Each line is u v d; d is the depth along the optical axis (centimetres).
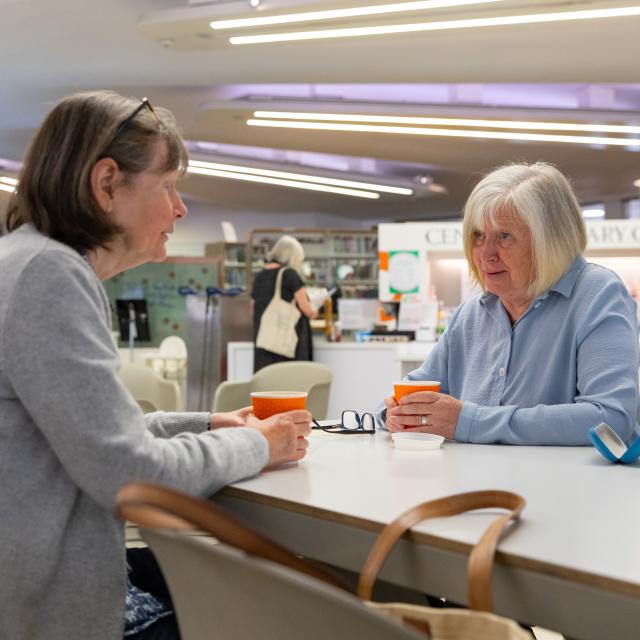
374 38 537
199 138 998
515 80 730
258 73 732
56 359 103
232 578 66
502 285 176
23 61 703
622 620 70
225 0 508
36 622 104
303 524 101
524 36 591
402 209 1546
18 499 104
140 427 108
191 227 1571
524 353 177
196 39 564
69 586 105
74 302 106
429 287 585
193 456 110
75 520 108
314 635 63
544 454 140
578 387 165
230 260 1295
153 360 792
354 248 1207
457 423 154
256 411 142
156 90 807
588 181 1180
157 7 562
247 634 69
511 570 79
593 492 107
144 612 118
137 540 177
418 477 118
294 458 128
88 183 117
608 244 544
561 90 804
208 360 729
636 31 573
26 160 120
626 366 159
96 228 117
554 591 75
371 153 1042
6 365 104
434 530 87
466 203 184
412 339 572
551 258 170
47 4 558
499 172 181
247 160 1105
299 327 547
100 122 118
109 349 109
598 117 730
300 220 1591
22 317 104
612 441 132
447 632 64
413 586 88
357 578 122
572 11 469
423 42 614
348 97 833
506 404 177
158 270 1108
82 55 683
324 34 535
